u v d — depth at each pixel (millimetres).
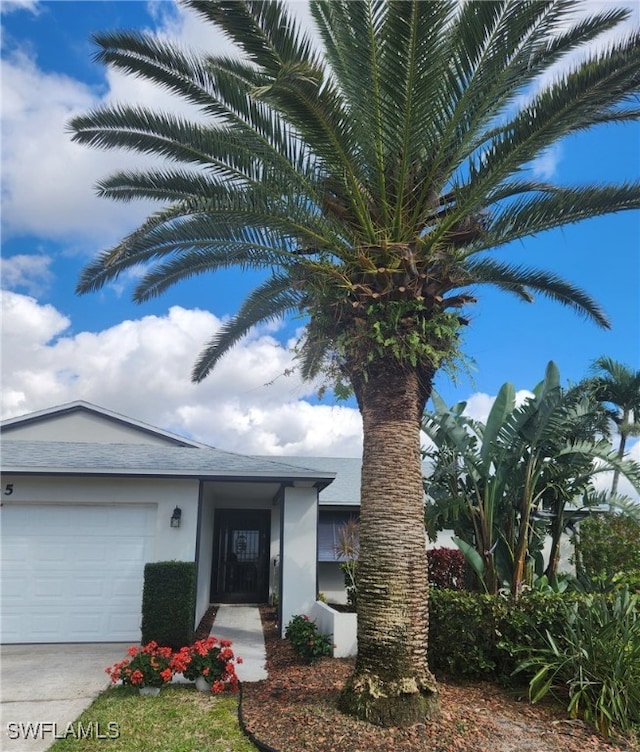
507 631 7316
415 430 6184
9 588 10328
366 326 6188
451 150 6305
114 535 10750
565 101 5734
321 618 10188
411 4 4918
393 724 5359
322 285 6590
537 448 10188
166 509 10867
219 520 16672
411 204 6363
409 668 5562
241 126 6527
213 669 6992
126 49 6398
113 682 7066
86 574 10516
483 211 6836
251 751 5133
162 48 6367
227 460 12352
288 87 5102
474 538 10633
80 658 8938
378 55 5352
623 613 6699
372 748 4969
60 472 10391
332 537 16094
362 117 5859
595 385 11484
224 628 11766
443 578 12445
